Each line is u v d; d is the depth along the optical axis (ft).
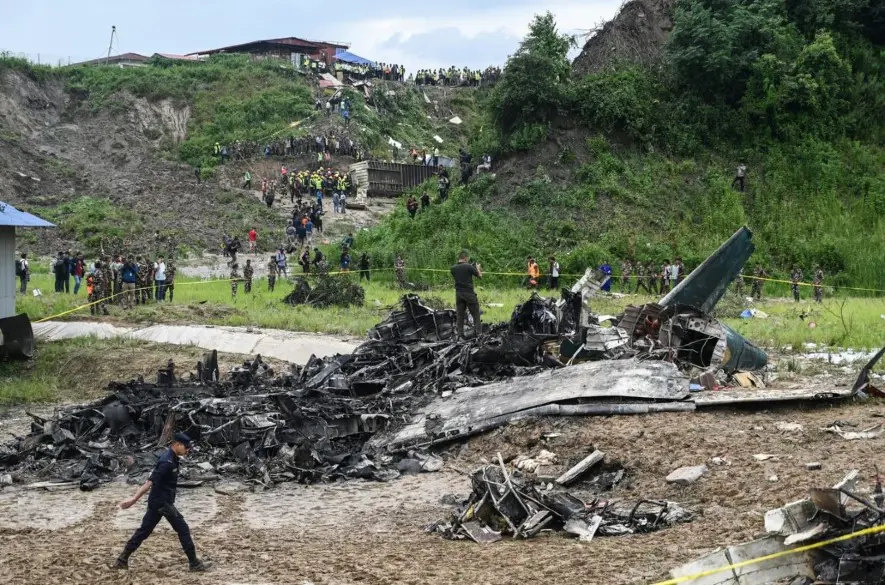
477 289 135.44
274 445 53.72
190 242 167.84
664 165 166.91
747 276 143.33
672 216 157.69
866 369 53.01
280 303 116.98
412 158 220.43
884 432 45.80
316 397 60.70
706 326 63.77
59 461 54.95
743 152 172.04
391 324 73.41
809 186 166.71
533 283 134.21
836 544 26.48
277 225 180.65
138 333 97.55
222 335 94.63
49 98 234.99
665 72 180.34
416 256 145.28
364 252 147.43
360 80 267.80
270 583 33.04
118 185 199.11
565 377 57.88
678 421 49.96
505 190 163.32
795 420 49.44
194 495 48.24
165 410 58.44
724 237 153.38
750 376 61.41
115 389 63.87
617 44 187.32
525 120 171.53
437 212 159.63
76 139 221.66
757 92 177.78
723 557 26.89
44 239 167.63
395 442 55.36
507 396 57.67
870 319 95.25
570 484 44.65
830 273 151.53
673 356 61.62
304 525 41.78
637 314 67.26
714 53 173.37
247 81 247.91
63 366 87.20
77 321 102.06
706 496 39.96
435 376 65.05
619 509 39.60
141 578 34.24
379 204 196.44
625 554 33.45
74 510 45.73
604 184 160.66
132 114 229.25
